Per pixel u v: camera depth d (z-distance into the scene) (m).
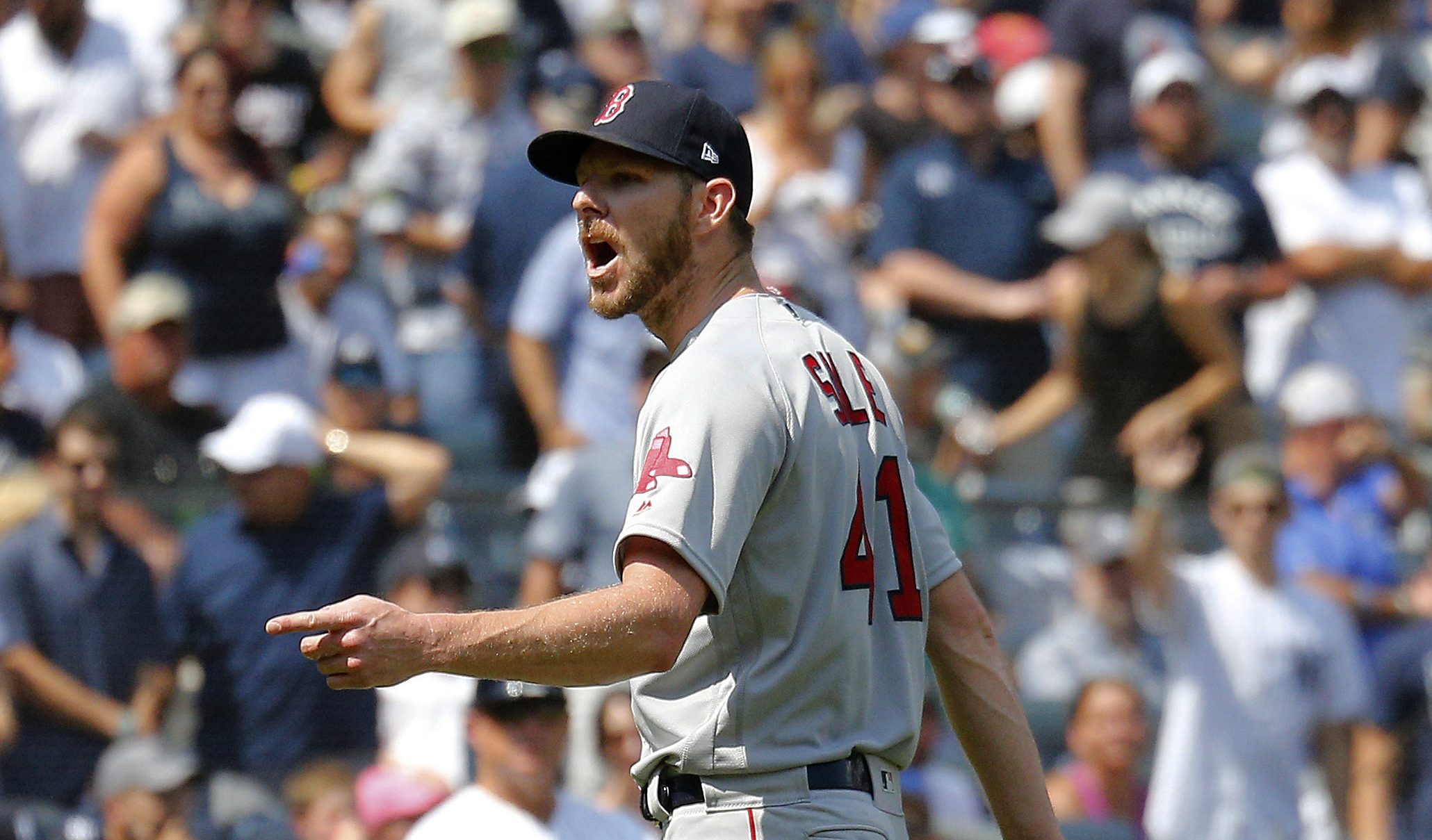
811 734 8.95
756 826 8.89
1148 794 19.20
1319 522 20.88
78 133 21.69
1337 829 19.53
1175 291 20.84
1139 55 24.67
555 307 20.67
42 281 21.12
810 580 8.94
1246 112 27.14
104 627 17.98
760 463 8.70
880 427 9.39
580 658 8.12
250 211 20.47
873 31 26.30
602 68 25.03
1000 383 21.56
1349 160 24.00
